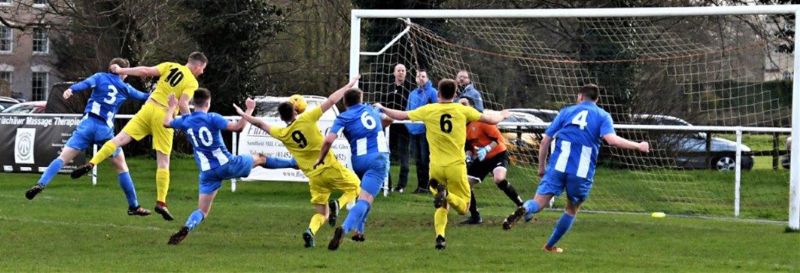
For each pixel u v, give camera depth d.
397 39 24.61
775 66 29.52
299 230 18.22
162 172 18.22
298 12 49.41
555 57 30.97
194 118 15.78
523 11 20.39
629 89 29.91
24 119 26.66
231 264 13.95
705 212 22.91
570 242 16.98
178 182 28.91
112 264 13.90
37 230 17.62
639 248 16.30
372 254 15.04
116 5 41.31
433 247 16.02
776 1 37.31
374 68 27.64
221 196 24.86
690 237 17.78
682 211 23.03
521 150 25.39
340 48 50.88
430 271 13.43
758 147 31.25
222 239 16.84
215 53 40.00
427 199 23.89
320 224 16.03
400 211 21.42
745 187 27.98
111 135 19.02
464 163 15.54
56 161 18.50
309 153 15.88
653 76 29.89
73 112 36.72
